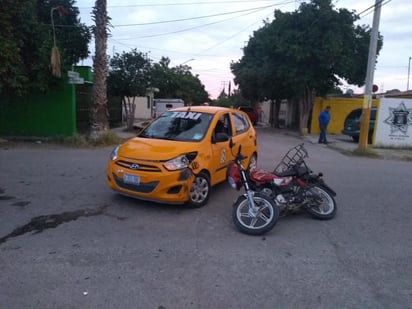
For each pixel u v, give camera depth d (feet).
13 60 38.09
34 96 45.62
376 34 42.60
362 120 43.75
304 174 17.97
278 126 100.32
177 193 18.06
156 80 72.74
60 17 55.88
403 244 15.48
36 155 34.14
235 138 23.75
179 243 14.69
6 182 23.49
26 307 10.12
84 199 20.04
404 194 23.95
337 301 10.94
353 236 16.21
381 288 11.78
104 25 42.37
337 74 70.28
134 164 18.08
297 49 64.85
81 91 54.75
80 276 11.84
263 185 17.47
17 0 37.81
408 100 51.34
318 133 77.61
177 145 19.08
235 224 16.22
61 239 14.67
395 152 46.42
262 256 13.79
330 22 65.51
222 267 12.78
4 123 46.06
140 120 107.76
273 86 80.33
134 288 11.23
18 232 15.28
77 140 41.63
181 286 11.43
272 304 10.64
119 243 14.47
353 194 23.50
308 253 14.24
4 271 12.01
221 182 23.24
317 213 18.21
